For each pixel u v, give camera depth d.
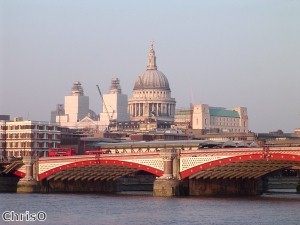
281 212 197.38
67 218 184.88
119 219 182.62
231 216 188.25
